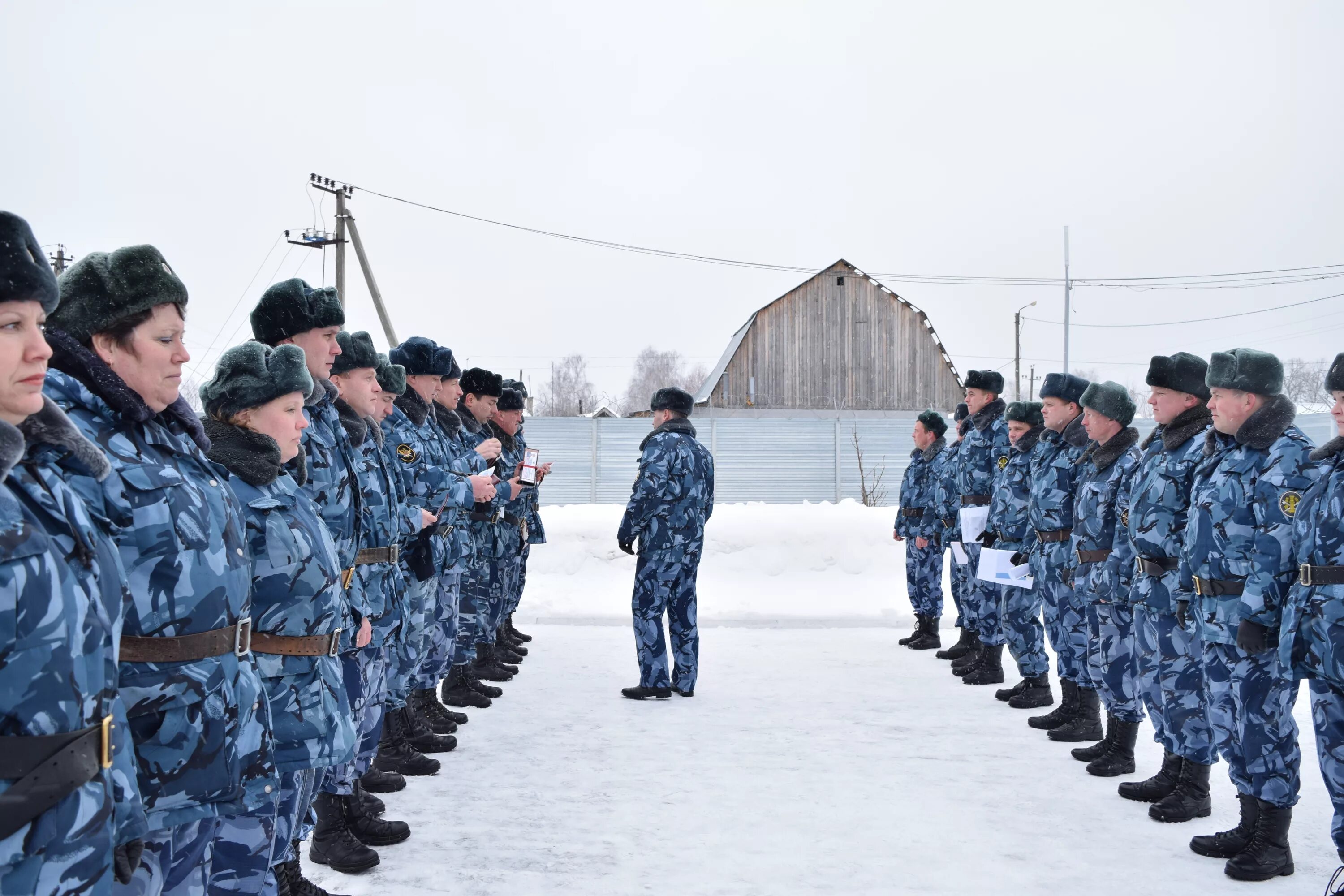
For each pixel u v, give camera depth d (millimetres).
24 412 1488
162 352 2023
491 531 6352
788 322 30188
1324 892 3361
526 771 4664
